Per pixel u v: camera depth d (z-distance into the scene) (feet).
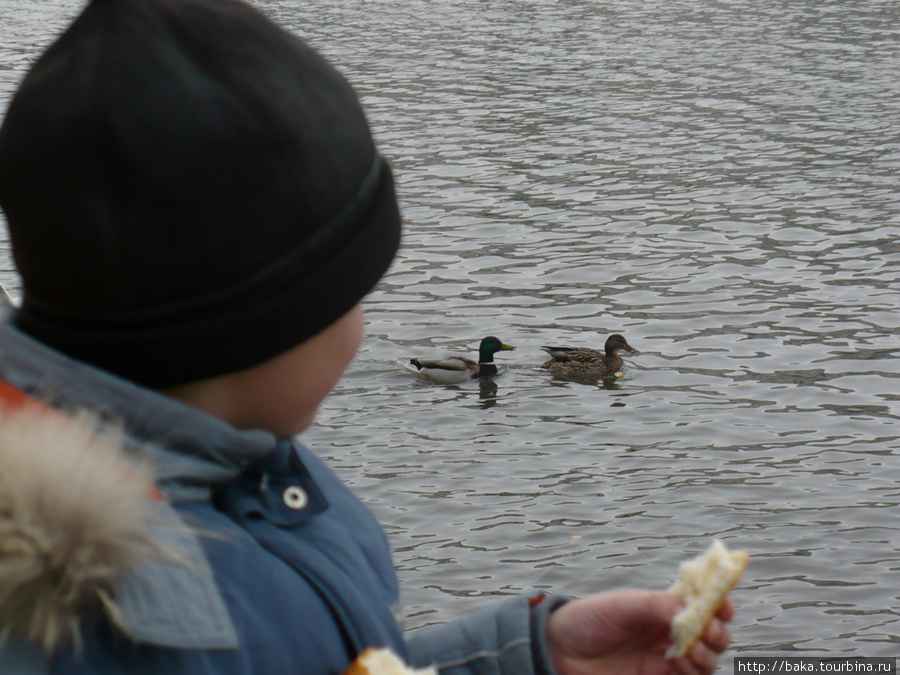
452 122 134.82
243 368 5.81
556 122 134.31
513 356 69.51
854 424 57.11
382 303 78.74
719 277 82.02
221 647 4.99
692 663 6.86
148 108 5.42
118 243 5.42
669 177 110.32
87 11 5.66
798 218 95.71
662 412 60.08
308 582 6.08
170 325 5.58
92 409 5.41
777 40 180.96
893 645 36.63
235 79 5.63
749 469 51.93
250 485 6.28
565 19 206.18
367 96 148.56
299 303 5.81
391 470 53.06
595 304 78.18
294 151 5.74
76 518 4.65
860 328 71.15
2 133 5.61
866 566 42.24
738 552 6.88
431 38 189.98
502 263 86.89
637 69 163.73
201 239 5.54
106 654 4.99
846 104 138.41
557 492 50.06
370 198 6.12
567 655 7.38
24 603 4.61
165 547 4.92
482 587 41.88
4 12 224.12
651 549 44.47
